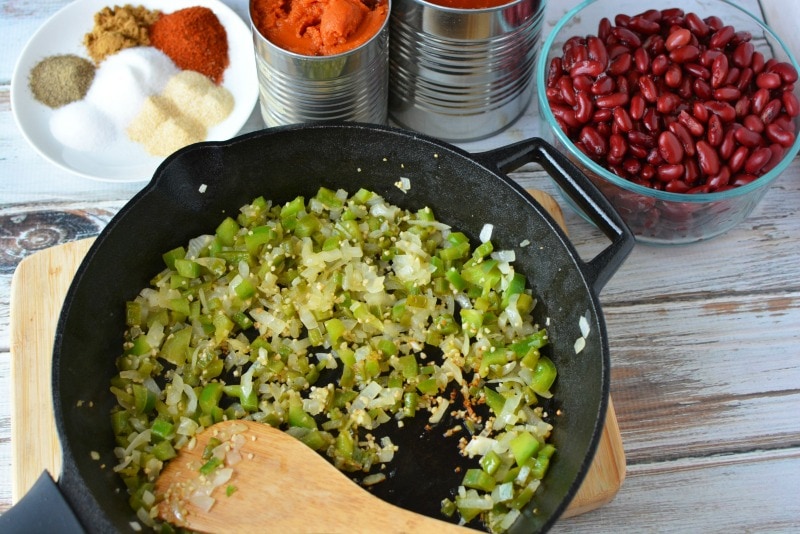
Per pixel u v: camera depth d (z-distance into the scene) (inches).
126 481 22.2
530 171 27.3
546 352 24.0
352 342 24.1
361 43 24.5
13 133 27.5
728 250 26.3
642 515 23.4
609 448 22.9
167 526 21.6
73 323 22.0
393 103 28.0
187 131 27.3
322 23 24.3
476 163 23.3
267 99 26.4
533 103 28.7
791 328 25.4
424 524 21.1
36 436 23.1
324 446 22.8
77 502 19.8
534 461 22.3
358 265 24.6
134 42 28.1
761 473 23.8
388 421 23.3
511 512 22.1
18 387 23.5
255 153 24.0
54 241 26.2
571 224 26.6
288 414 23.2
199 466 22.2
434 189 24.9
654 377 24.7
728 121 24.9
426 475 22.7
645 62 25.6
